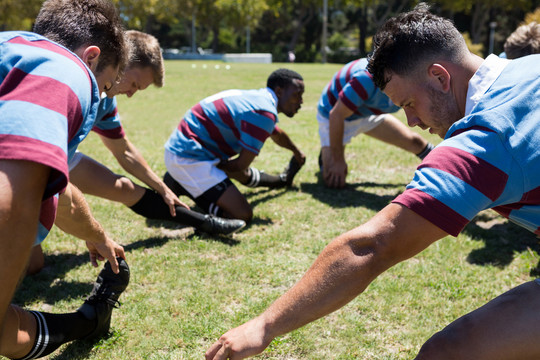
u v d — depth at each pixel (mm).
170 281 3037
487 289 2994
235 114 3963
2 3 32656
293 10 54438
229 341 1479
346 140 5043
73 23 1516
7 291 1233
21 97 1215
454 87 1542
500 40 50438
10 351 1826
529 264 3309
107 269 2383
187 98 11742
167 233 3822
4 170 1161
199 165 3941
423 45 1520
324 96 5117
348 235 1452
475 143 1382
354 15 55062
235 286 2986
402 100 1619
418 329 2576
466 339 1580
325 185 4988
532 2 44406
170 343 2439
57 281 3059
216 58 40594
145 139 7023
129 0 36688
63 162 1220
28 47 1327
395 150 6395
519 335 1536
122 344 2426
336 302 1449
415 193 1384
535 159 1377
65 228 2250
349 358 2354
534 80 1455
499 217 4285
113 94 2865
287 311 1464
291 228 3889
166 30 61438
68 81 1311
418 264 3311
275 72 4238
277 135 4656
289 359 2357
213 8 44812
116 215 4152
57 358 2312
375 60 1605
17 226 1188
